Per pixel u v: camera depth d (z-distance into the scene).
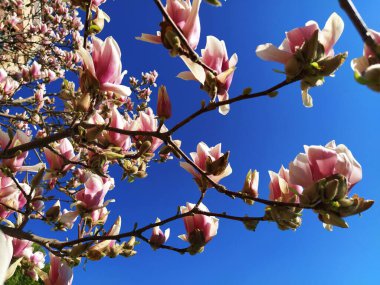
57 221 0.54
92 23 0.49
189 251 0.48
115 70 0.44
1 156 0.48
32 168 0.53
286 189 0.43
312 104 0.37
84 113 0.46
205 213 0.46
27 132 1.47
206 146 0.49
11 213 0.56
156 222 0.50
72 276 0.52
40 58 1.45
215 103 0.40
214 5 0.30
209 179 0.46
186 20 0.37
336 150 0.38
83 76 0.45
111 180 0.64
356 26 0.21
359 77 0.23
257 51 0.35
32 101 0.99
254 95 0.37
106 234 0.52
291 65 0.33
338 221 0.36
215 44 0.41
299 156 0.38
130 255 0.53
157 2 0.34
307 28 0.35
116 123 0.53
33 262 0.56
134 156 0.52
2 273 0.17
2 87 1.00
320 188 0.36
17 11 1.66
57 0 1.70
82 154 0.75
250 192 0.45
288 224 0.41
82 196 0.55
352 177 0.37
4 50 1.46
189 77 0.42
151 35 0.37
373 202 0.36
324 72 0.33
